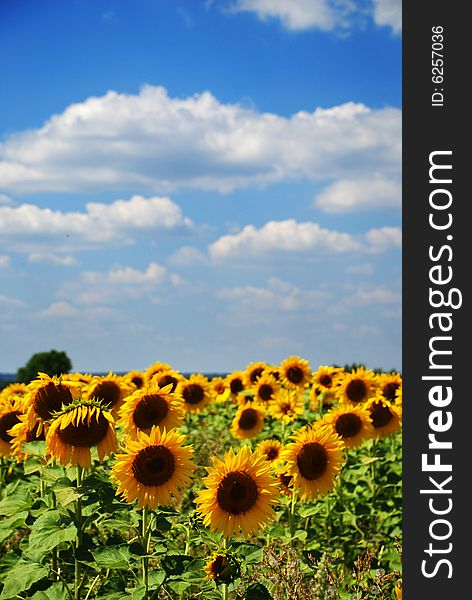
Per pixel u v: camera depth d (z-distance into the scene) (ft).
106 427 9.56
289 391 18.62
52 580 9.49
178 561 9.30
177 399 10.94
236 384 22.38
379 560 12.57
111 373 13.58
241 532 9.09
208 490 9.11
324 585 9.74
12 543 12.26
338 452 11.57
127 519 9.59
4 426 12.73
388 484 14.83
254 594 8.92
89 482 9.43
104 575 10.68
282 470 11.50
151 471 9.11
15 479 13.42
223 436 19.99
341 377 18.56
